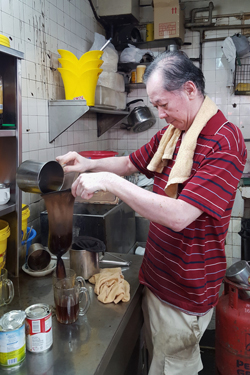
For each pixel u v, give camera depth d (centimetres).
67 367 98
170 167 138
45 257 158
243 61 334
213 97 346
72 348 106
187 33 342
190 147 121
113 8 309
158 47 348
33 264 155
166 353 139
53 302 132
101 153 252
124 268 165
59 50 220
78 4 271
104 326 117
